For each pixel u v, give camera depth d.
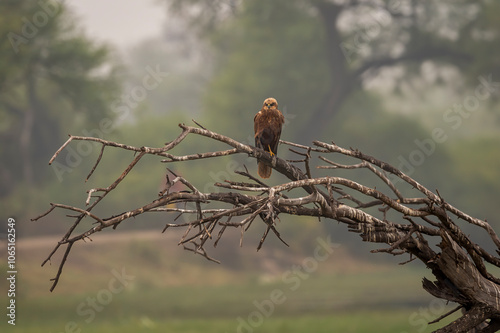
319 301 35.12
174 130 59.62
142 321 26.56
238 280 47.69
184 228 51.66
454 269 5.83
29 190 53.62
